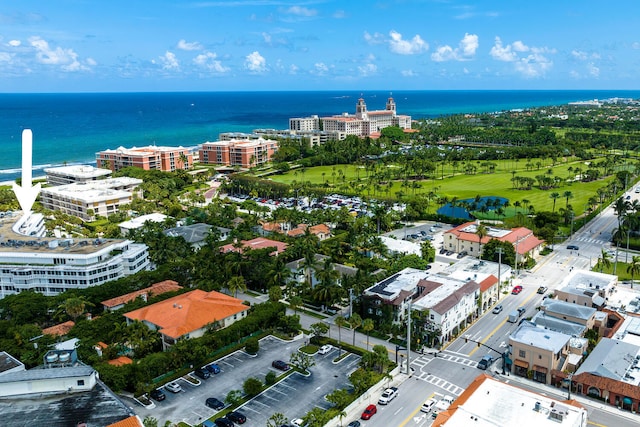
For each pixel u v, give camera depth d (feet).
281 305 545.44
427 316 497.46
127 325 479.41
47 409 318.65
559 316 514.27
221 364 463.83
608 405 404.16
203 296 545.44
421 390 425.28
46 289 594.24
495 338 516.73
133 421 303.48
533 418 327.67
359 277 551.18
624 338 478.18
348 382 433.48
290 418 382.42
